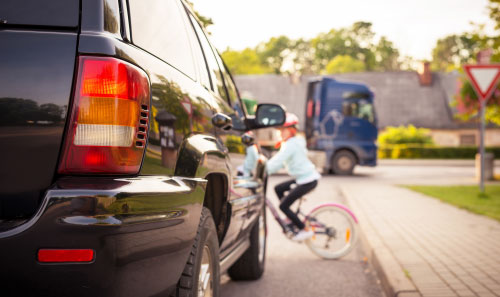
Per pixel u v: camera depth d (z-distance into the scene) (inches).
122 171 74.4
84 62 72.9
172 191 83.1
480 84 465.1
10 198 72.0
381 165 1202.0
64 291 69.5
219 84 151.1
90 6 75.5
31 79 72.3
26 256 67.9
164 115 86.8
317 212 253.4
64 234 68.3
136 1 87.0
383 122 1983.3
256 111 187.6
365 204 412.5
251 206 168.7
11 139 71.8
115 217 70.4
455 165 1208.2
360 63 3139.8
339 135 830.5
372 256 235.1
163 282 84.0
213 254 116.0
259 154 189.2
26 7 74.9
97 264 69.4
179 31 113.6
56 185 70.6
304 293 187.9
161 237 80.0
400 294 163.6
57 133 72.0
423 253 225.5
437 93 2042.3
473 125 1931.6
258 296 182.7
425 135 1640.0
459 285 173.8
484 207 385.4
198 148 102.7
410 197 467.2
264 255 213.0
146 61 82.6
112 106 73.4
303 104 2049.7
